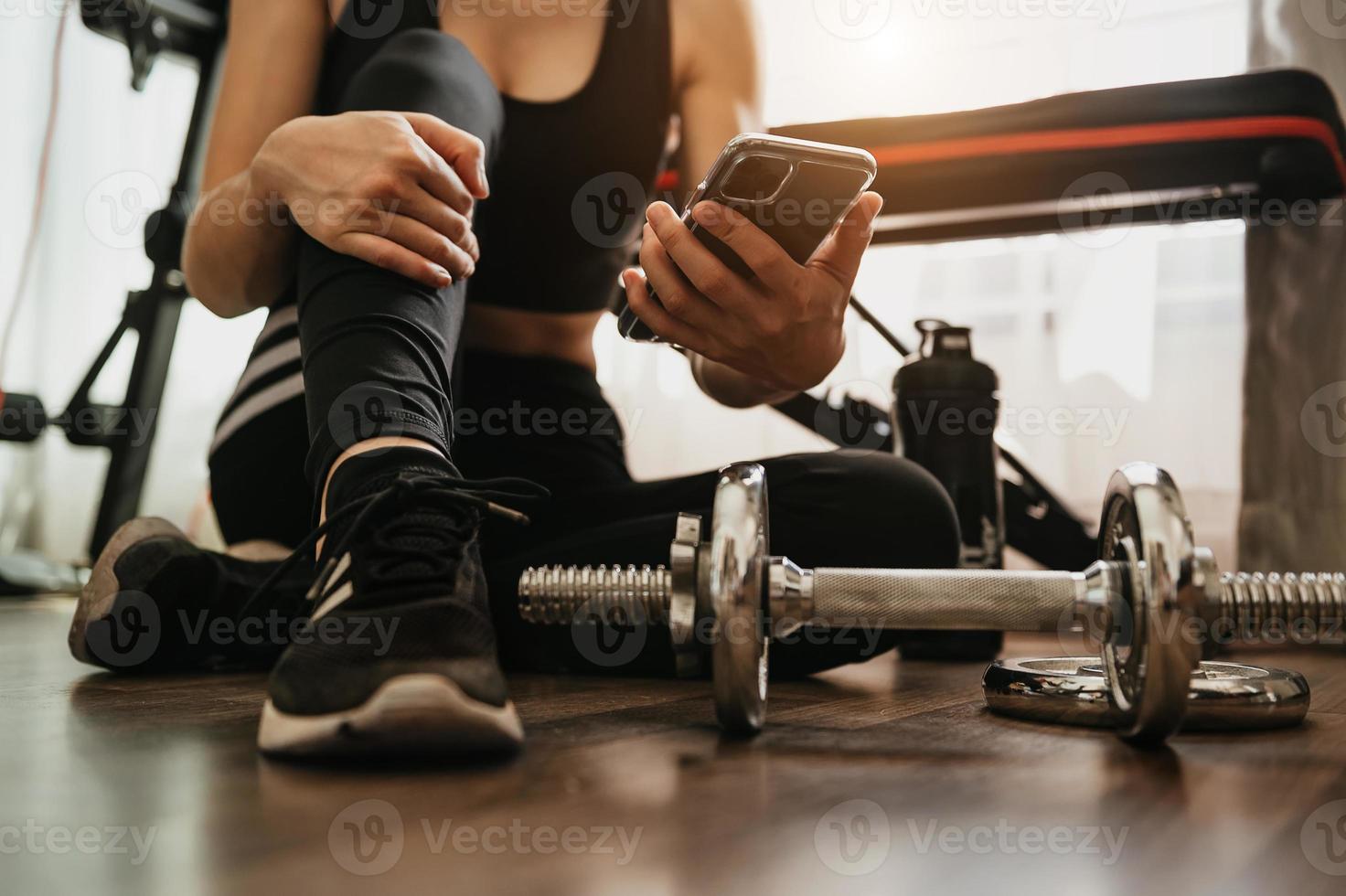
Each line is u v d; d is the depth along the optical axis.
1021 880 0.36
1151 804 0.47
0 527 2.79
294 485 1.00
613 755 0.57
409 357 0.67
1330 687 1.04
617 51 1.09
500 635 1.01
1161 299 2.17
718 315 0.82
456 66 0.88
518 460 1.06
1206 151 1.28
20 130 2.72
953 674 1.11
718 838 0.41
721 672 0.59
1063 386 2.21
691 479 1.00
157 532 0.94
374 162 0.70
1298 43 1.90
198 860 0.38
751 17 1.22
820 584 0.61
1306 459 1.65
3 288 2.72
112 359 2.77
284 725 0.54
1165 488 0.58
